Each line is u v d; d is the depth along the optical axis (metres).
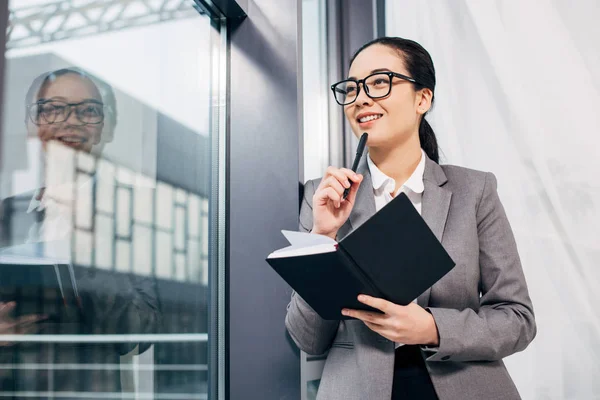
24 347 1.03
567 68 1.98
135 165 1.35
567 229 1.92
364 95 1.28
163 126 1.46
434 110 2.10
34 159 1.07
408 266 1.01
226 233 1.65
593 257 1.90
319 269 1.02
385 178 1.31
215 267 1.64
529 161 1.98
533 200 1.96
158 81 1.45
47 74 1.11
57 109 1.12
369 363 1.16
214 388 1.59
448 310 1.14
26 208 1.04
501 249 1.27
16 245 1.02
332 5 2.22
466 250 1.24
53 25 1.13
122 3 1.33
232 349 1.60
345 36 2.22
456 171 1.37
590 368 1.86
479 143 2.04
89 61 1.22
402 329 1.07
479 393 1.16
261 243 1.61
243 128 1.67
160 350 1.40
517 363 1.93
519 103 2.01
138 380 1.32
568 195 1.94
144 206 1.37
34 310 1.06
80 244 1.17
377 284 1.03
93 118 1.22
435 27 2.15
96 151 1.23
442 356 1.11
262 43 1.68
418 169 1.33
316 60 2.17
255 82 1.67
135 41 1.37
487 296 1.26
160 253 1.42
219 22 1.72
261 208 1.62
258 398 1.55
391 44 1.33
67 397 1.12
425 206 1.28
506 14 2.06
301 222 1.38
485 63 2.06
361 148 1.25
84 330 1.17
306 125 2.08
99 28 1.26
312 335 1.25
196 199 1.58
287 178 1.60
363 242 0.96
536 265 1.94
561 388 1.88
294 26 1.66
